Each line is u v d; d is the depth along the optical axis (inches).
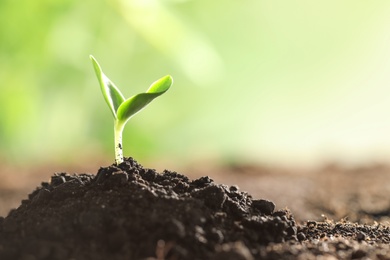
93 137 53.8
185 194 14.5
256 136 68.5
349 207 25.4
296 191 31.0
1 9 38.5
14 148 46.1
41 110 47.6
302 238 14.7
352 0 68.0
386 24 68.7
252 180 36.8
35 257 12.9
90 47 46.9
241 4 61.3
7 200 28.6
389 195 28.0
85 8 43.4
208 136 64.4
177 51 41.9
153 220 13.5
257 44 67.6
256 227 14.1
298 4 67.2
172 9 55.0
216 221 14.0
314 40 68.9
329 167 43.9
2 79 42.3
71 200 14.4
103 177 14.8
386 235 15.9
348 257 13.6
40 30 40.0
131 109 15.1
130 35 47.4
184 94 60.1
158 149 57.5
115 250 13.2
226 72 67.1
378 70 69.5
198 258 13.1
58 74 46.1
